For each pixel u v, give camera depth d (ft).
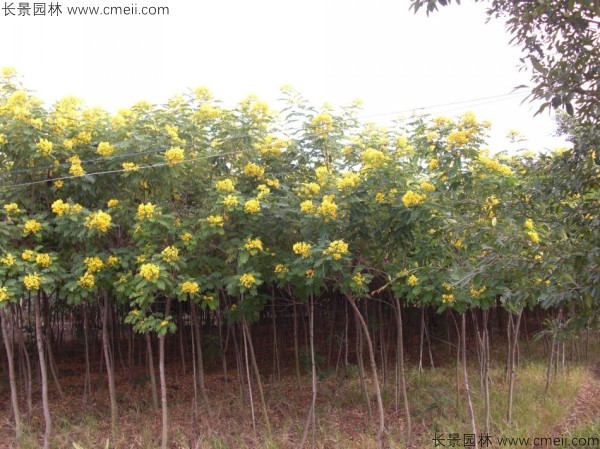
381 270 20.26
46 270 17.81
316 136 19.69
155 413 24.36
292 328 41.14
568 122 15.26
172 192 19.85
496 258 11.05
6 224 17.78
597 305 9.92
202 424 22.71
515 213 11.87
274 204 18.40
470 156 16.16
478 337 22.56
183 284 17.78
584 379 29.60
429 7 10.53
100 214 17.08
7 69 19.12
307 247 16.90
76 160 18.70
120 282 18.35
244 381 30.19
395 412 24.23
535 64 10.18
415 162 18.22
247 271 18.53
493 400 24.56
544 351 37.52
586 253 9.72
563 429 20.97
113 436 21.22
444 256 17.51
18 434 20.59
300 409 24.77
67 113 19.65
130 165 18.15
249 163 19.88
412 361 36.06
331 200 17.33
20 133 17.99
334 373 31.55
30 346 35.27
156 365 35.70
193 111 20.11
